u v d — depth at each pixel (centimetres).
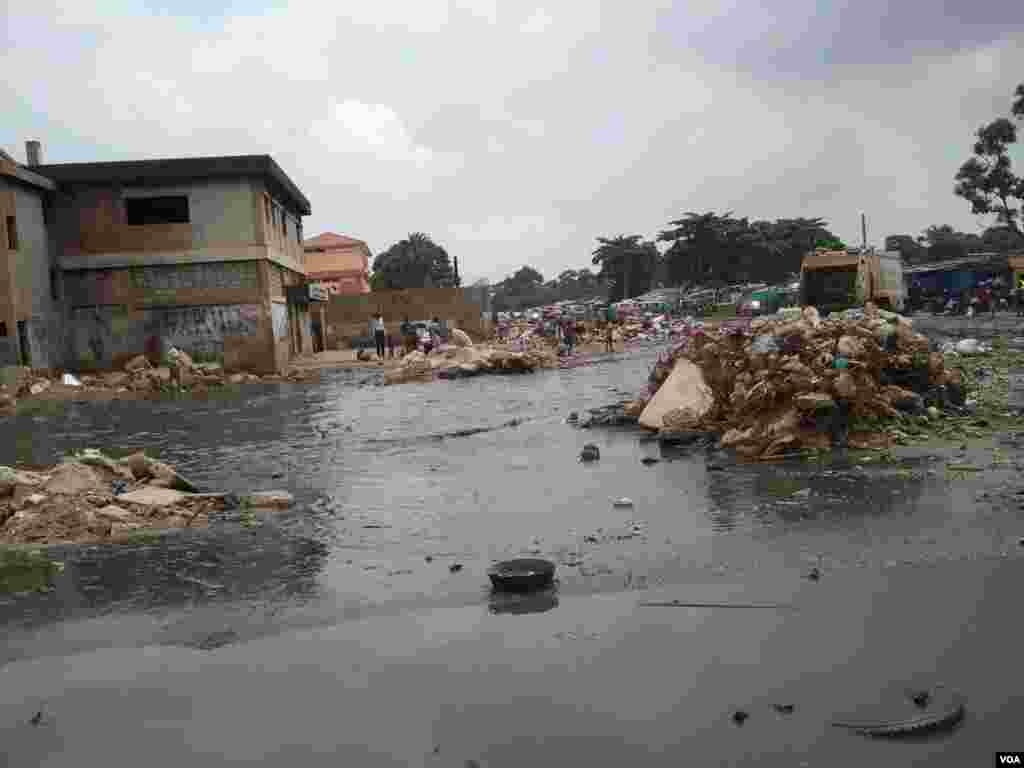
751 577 522
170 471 893
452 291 4278
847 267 3022
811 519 632
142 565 616
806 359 961
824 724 357
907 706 366
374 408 1652
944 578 499
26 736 379
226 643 470
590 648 439
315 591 545
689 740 349
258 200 2803
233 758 353
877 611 461
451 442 1156
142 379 2412
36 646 476
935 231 10231
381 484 888
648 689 393
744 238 8712
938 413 1005
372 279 8775
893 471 770
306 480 936
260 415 1636
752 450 899
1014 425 969
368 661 438
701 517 664
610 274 10331
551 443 1091
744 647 430
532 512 720
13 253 2428
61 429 1527
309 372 2848
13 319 2392
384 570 580
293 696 404
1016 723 351
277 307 3042
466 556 604
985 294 4050
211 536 692
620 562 565
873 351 994
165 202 2908
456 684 408
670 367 1196
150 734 376
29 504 784
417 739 361
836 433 909
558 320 3662
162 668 441
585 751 345
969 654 408
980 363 1625
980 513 616
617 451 995
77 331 2766
